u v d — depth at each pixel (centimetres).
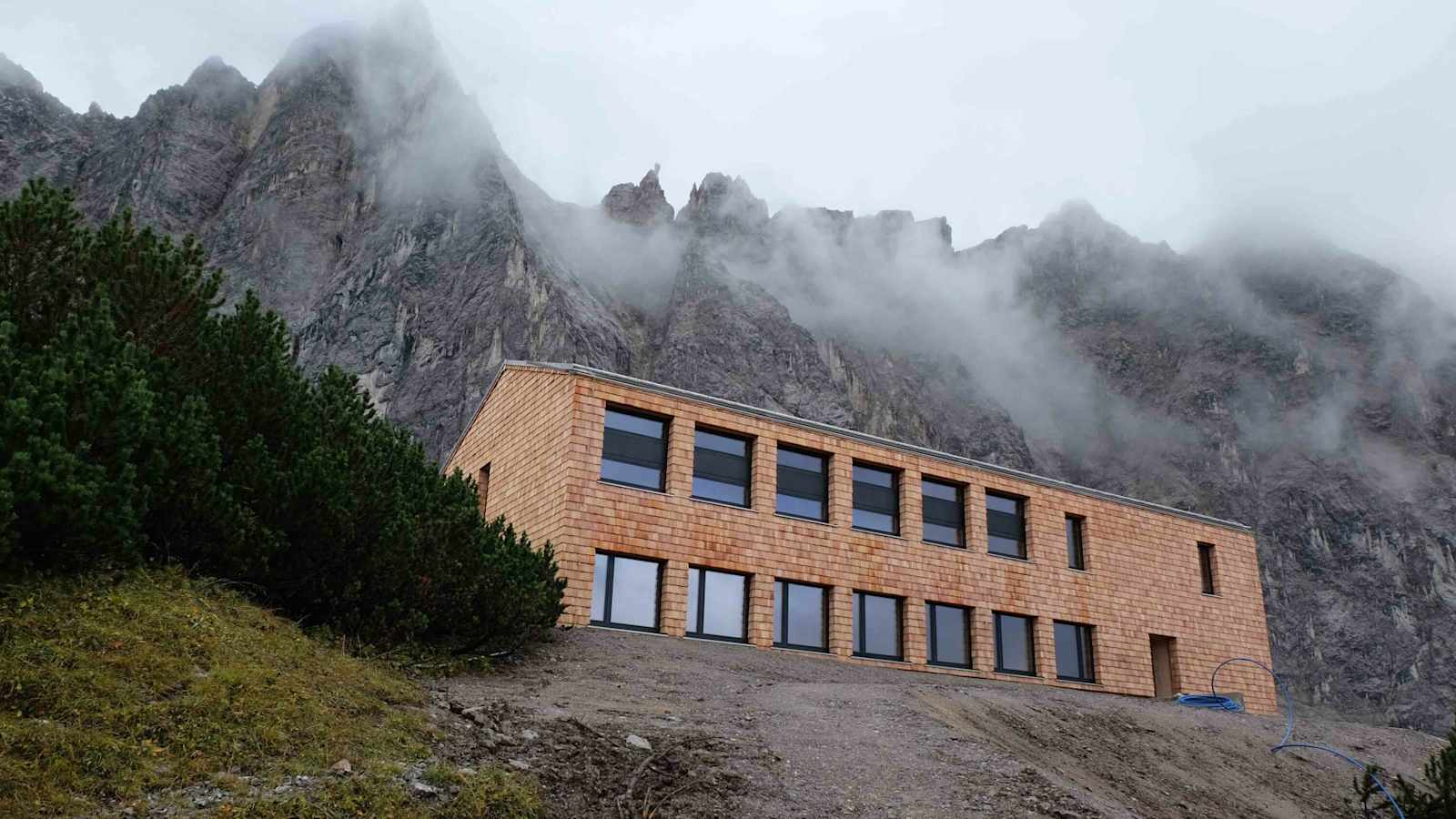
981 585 2919
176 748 734
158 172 15788
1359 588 16575
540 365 2592
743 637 2512
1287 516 18212
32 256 1141
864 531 2755
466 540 1505
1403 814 1551
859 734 1155
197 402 1153
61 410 934
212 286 1301
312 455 1248
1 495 823
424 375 12975
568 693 1302
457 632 1428
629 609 2362
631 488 2414
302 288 14825
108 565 969
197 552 1117
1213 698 2698
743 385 15312
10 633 789
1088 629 3142
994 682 2725
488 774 827
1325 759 1956
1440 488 18575
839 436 2784
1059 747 1413
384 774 777
